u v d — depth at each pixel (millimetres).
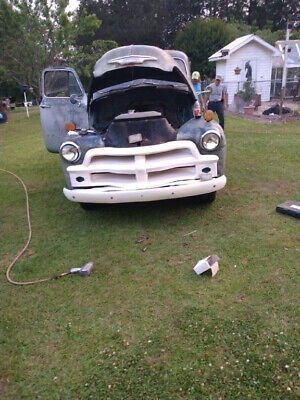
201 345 2424
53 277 3344
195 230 3979
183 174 3844
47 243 4035
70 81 5668
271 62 17688
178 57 5750
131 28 38469
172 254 3553
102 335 2596
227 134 8680
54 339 2602
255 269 3174
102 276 3301
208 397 2076
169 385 2172
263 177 5402
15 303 3035
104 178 3916
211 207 4512
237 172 5711
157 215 4453
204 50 23719
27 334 2670
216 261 3172
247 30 30094
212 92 8258
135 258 3547
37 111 19047
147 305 2859
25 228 4465
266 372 2186
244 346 2381
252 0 46281
